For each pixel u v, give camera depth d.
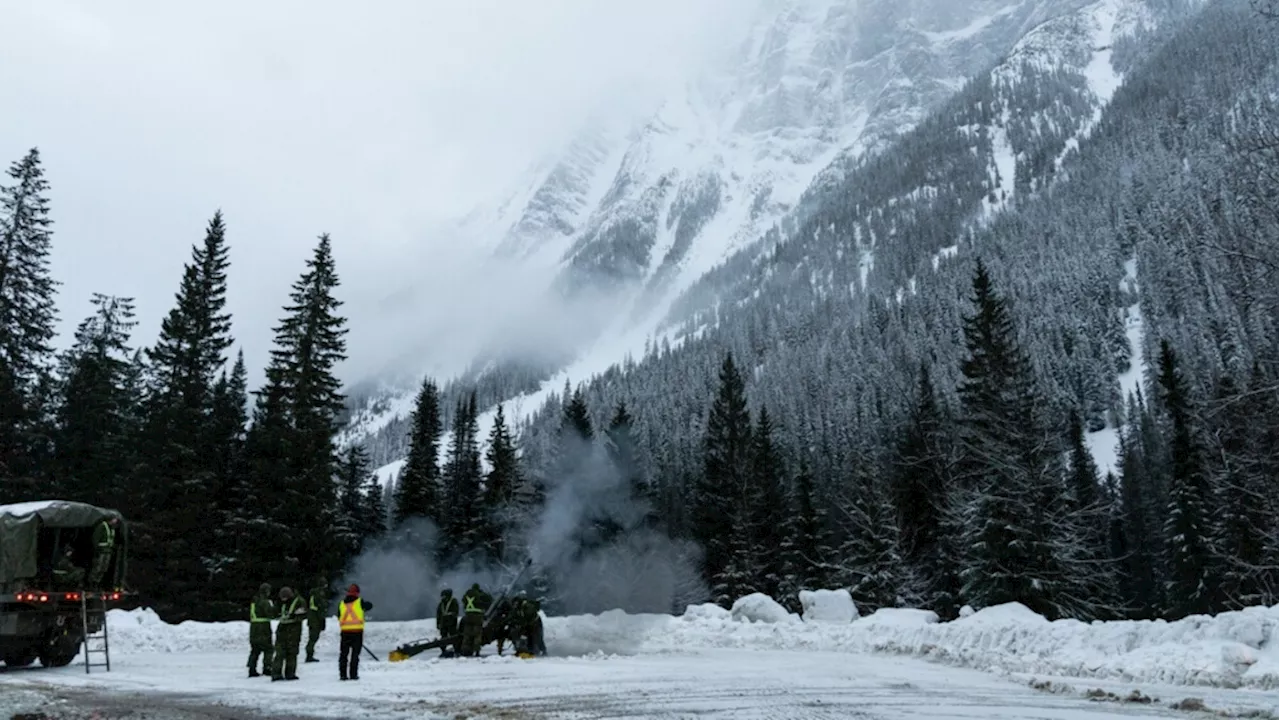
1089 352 137.50
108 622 24.67
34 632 16.58
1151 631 16.33
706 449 64.38
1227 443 23.73
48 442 44.47
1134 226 183.75
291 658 14.67
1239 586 37.56
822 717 10.07
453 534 61.09
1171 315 143.38
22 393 40.97
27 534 16.47
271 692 12.58
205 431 45.84
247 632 25.44
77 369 46.22
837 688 13.24
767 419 61.22
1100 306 158.62
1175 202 168.50
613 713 10.34
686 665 17.39
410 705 10.99
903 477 46.19
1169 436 68.56
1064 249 197.75
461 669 16.27
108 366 46.81
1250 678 13.03
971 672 16.34
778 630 25.78
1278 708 10.62
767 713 10.39
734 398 60.00
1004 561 32.50
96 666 17.80
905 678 14.98
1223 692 12.42
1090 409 127.94
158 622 25.80
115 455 46.00
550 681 14.08
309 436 42.25
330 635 28.33
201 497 43.44
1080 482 61.78
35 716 9.85
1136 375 139.12
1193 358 114.31
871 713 10.43
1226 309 109.56
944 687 13.48
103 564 17.53
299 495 41.78
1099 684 13.63
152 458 43.62
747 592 52.28
